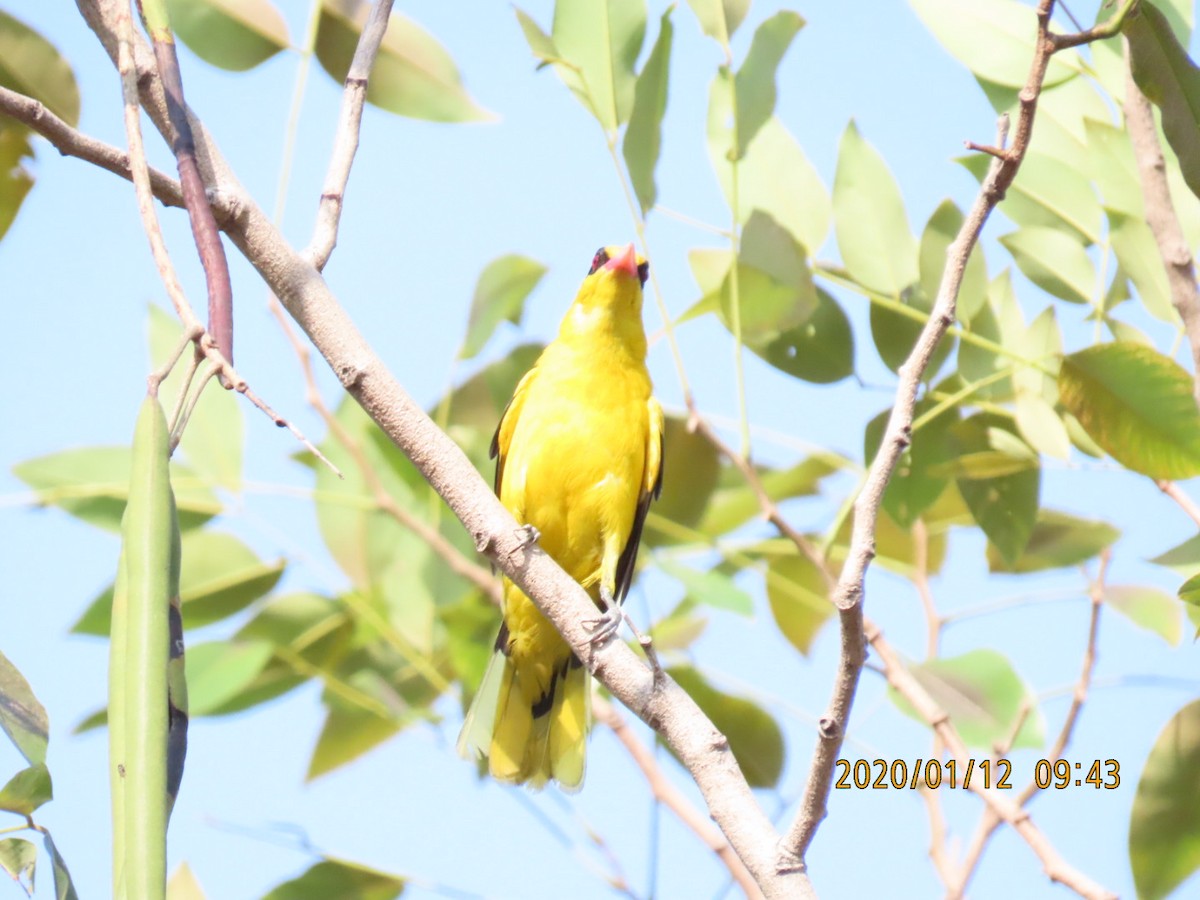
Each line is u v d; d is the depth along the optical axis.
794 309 9.48
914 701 7.99
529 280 10.28
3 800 5.07
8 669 5.29
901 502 9.40
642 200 8.85
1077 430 9.52
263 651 9.08
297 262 6.03
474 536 6.27
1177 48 6.36
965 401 9.47
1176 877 8.39
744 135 9.60
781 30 9.39
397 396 6.10
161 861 3.39
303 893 8.62
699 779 5.71
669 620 10.20
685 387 9.03
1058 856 7.18
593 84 8.91
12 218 8.17
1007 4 9.30
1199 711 8.36
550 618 6.34
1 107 5.64
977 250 9.47
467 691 10.23
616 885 8.38
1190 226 9.04
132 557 3.75
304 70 7.19
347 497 9.87
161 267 4.09
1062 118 9.60
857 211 9.66
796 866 5.32
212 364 3.99
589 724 9.62
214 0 8.41
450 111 8.88
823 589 10.41
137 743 3.51
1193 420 8.12
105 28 6.25
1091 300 9.40
